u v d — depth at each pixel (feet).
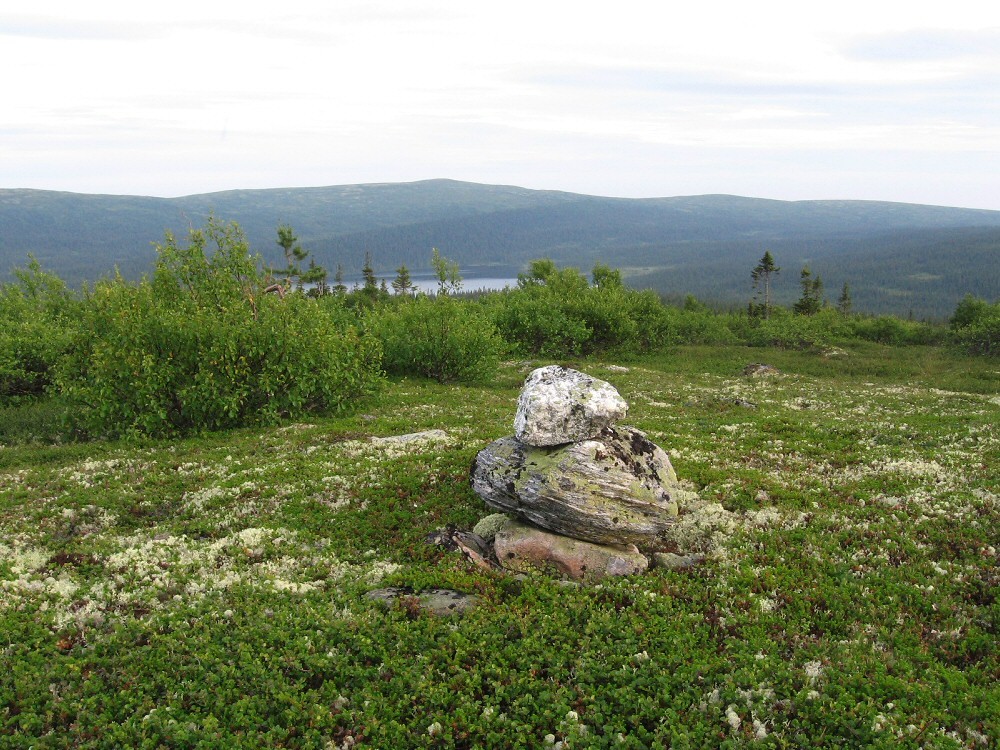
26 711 25.36
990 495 48.44
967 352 170.40
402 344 122.72
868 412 93.50
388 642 30.45
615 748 23.98
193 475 57.82
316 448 65.00
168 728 24.70
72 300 121.80
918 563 38.40
